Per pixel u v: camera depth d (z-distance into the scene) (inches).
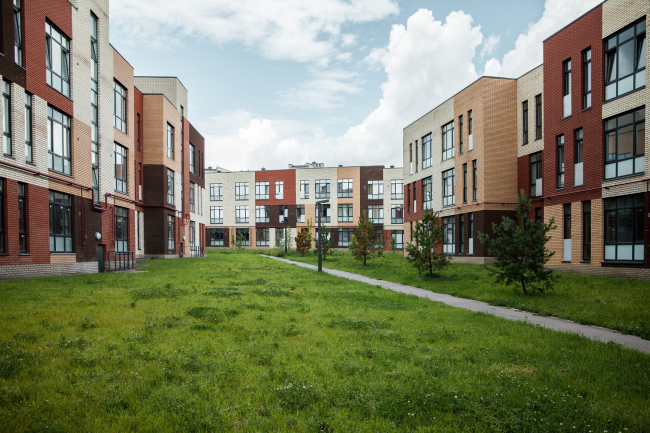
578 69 807.7
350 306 466.0
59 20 755.4
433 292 647.1
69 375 221.5
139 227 1266.0
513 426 176.6
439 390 211.2
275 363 253.3
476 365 257.6
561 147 869.8
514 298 535.8
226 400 198.1
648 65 657.6
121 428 167.6
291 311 422.9
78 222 808.9
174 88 1523.1
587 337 334.6
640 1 669.3
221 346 284.7
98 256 908.0
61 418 174.9
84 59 844.0
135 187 1208.2
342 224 2554.1
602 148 745.0
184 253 1573.6
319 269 962.7
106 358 250.4
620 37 716.0
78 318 356.2
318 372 238.8
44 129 709.9
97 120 916.0
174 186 1449.3
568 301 498.0
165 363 244.4
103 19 940.0
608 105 731.4
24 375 218.2
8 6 628.4
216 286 614.9
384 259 1409.9
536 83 994.7
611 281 636.1
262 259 1481.3
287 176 2630.4
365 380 227.8
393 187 2532.0
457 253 1204.5
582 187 791.1
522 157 1051.9
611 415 189.8
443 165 1301.7
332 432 171.8
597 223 753.0
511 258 560.4
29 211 666.8
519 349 293.6
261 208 2655.0
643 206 666.8
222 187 2701.8
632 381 232.8
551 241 873.5
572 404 199.6
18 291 495.5
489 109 1071.0
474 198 1120.8
